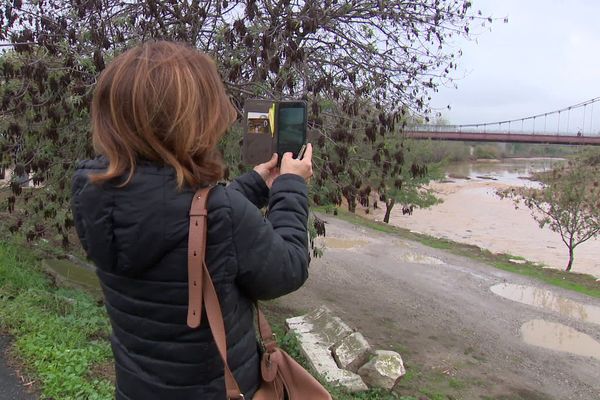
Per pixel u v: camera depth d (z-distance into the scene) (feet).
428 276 39.88
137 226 3.97
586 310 34.06
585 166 52.13
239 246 4.15
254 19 15.90
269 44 15.25
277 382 4.84
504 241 73.31
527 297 36.42
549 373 24.36
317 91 15.71
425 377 21.93
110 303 4.37
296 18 15.76
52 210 18.22
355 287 34.91
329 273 37.76
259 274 4.24
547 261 60.29
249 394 4.55
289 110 5.70
